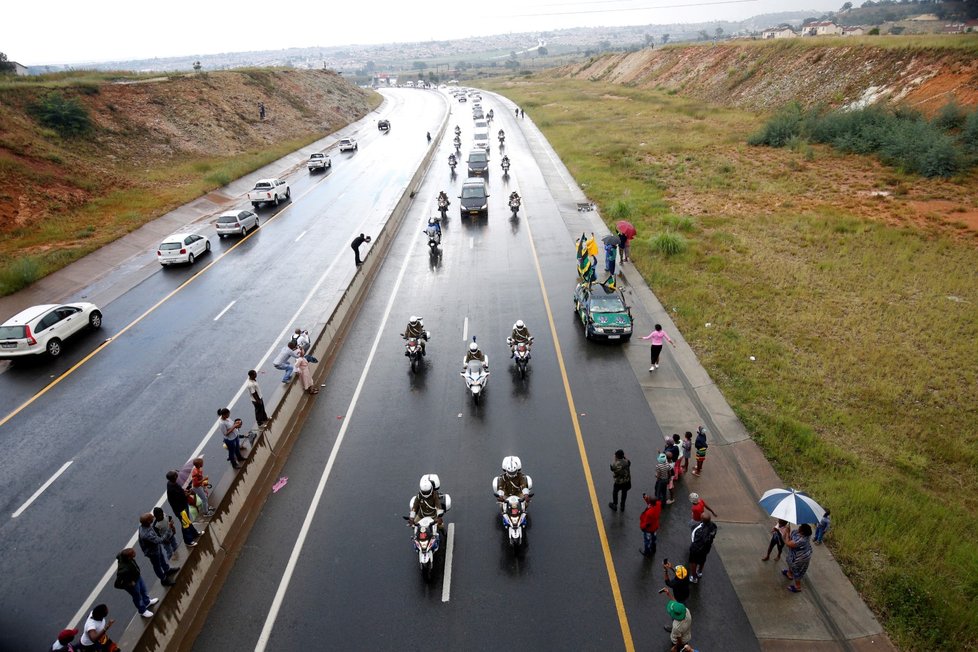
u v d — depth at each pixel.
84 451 16.03
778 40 73.38
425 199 41.09
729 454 14.99
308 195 43.66
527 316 23.09
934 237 29.53
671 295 24.05
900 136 42.56
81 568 12.29
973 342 19.88
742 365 18.83
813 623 10.55
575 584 11.47
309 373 17.89
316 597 11.36
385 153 59.22
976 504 13.38
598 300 21.36
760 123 59.50
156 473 15.10
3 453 16.08
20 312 23.33
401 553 12.34
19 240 31.86
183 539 12.04
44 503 14.16
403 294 25.53
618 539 12.52
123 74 66.31
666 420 16.48
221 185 44.56
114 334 22.89
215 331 22.83
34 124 43.44
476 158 48.34
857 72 56.31
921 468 14.40
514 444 15.68
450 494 13.93
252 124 62.94
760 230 31.84
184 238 30.06
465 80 193.75
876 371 18.44
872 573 11.41
